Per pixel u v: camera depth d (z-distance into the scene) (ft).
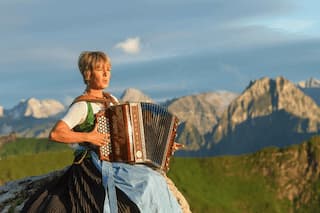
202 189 502.79
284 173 559.79
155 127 32.53
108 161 31.76
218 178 530.68
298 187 546.26
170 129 33.17
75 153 32.99
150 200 31.27
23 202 42.88
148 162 32.30
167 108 33.01
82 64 32.63
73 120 31.60
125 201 30.94
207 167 544.21
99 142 31.22
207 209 470.39
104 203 30.50
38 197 32.58
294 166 568.00
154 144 32.55
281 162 570.46
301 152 581.94
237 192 521.24
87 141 31.07
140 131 31.81
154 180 32.01
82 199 31.07
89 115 31.99
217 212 469.57
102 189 31.14
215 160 558.15
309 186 546.67
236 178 541.75
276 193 532.73
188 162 546.26
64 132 30.89
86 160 32.35
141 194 31.07
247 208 499.92
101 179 31.42
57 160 495.00
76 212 31.04
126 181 31.42
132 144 31.58
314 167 566.36
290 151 582.76
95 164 31.99
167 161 33.53
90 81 32.71
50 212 31.32
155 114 32.48
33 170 470.80
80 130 32.19
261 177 550.77
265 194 526.57
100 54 32.76
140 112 31.83
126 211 30.76
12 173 461.37
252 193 522.06
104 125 31.40
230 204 493.36
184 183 503.61
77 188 31.55
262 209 507.71
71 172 32.81
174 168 526.98
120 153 31.60
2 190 45.39
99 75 32.55
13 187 45.62
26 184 45.83
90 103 32.17
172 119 33.17
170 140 33.35
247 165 562.25
